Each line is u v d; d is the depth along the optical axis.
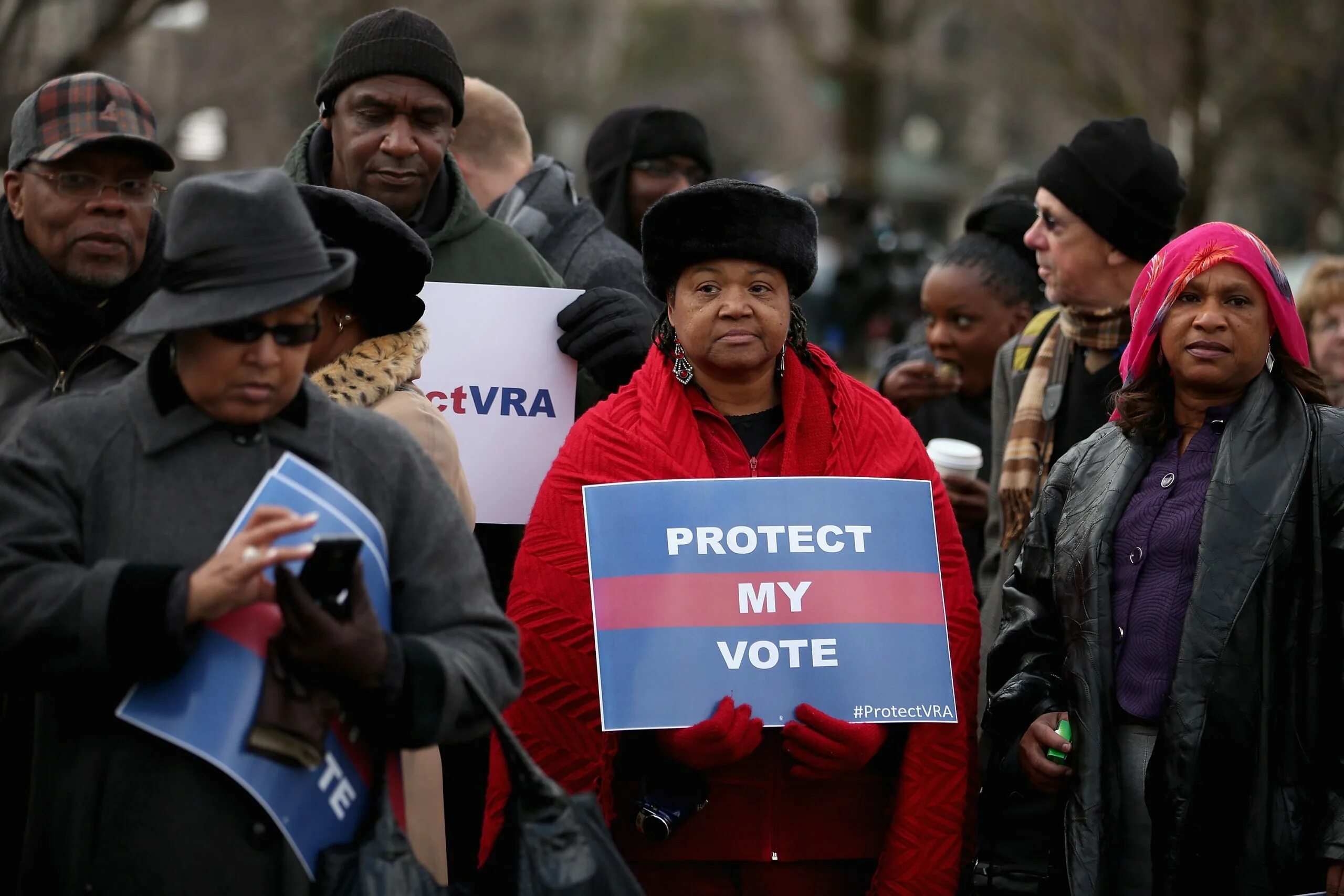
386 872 2.63
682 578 3.39
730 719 3.28
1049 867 3.50
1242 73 15.37
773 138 44.09
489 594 2.94
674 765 3.46
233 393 2.69
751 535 3.42
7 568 2.63
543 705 3.48
